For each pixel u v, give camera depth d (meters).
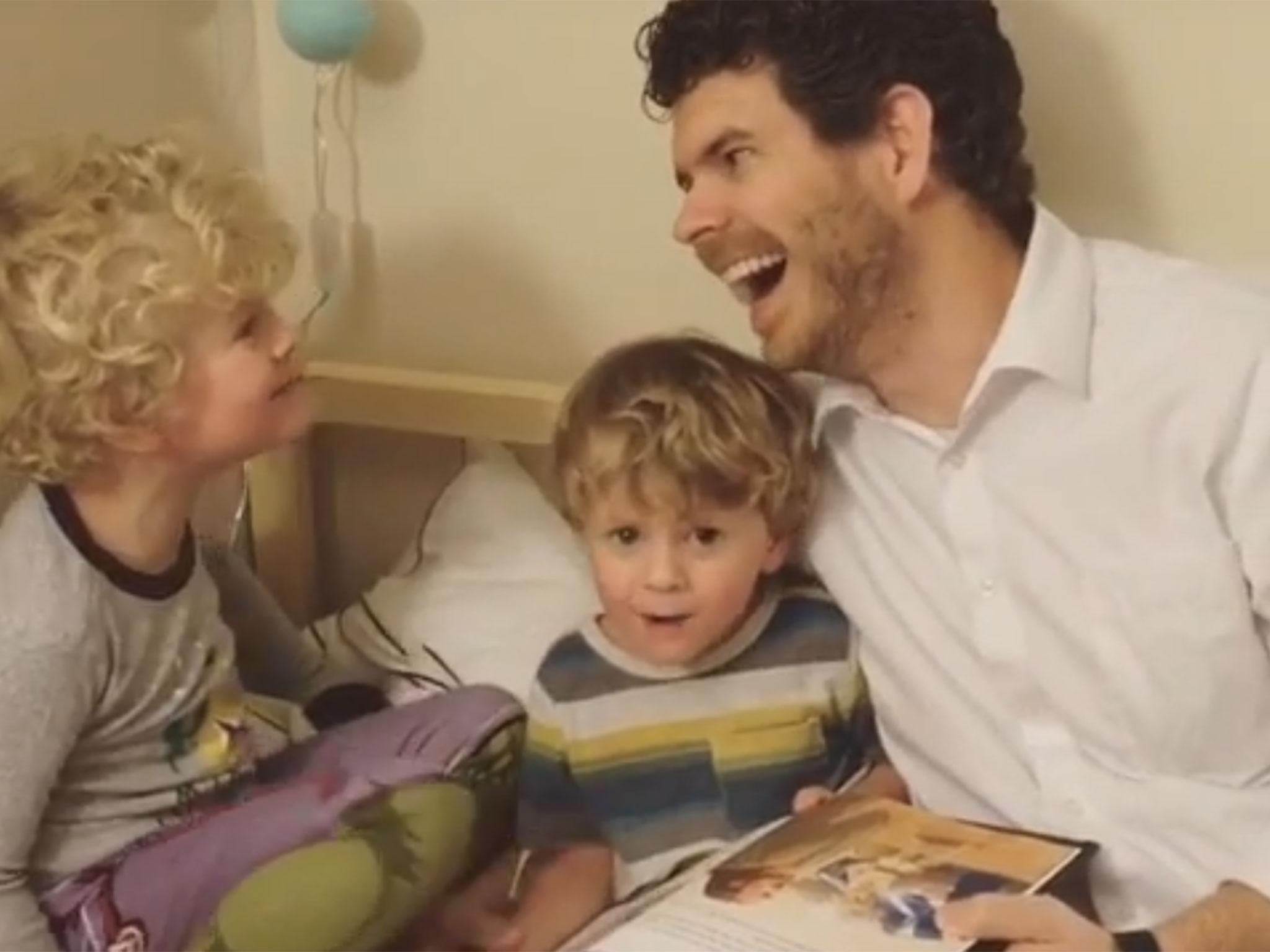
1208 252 1.40
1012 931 1.10
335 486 1.77
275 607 1.59
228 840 1.31
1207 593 1.22
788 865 1.19
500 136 1.64
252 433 1.31
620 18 1.56
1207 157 1.38
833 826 1.25
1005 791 1.32
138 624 1.29
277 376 1.32
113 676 1.28
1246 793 1.26
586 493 1.35
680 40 1.25
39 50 1.54
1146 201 1.41
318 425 1.74
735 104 1.23
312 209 1.75
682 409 1.32
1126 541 1.23
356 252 1.74
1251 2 1.34
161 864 1.30
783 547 1.38
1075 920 1.12
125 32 1.62
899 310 1.26
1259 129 1.36
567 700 1.42
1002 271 1.26
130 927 1.29
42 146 1.29
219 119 1.73
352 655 1.62
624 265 1.62
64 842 1.31
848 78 1.21
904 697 1.37
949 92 1.23
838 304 1.25
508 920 1.38
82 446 1.26
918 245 1.25
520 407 1.57
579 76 1.59
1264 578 1.20
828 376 1.32
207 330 1.28
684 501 1.32
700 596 1.35
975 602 1.29
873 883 1.16
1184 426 1.21
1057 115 1.42
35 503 1.29
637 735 1.41
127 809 1.33
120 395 1.24
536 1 1.59
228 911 1.26
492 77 1.63
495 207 1.67
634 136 1.58
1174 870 1.25
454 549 1.62
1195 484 1.21
